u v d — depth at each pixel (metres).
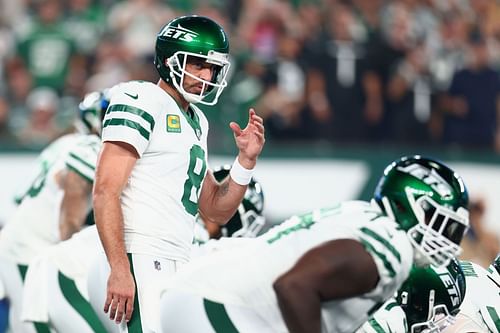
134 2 37.22
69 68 35.75
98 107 20.75
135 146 15.30
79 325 18.05
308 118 33.97
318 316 13.53
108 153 15.32
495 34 38.56
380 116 34.59
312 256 13.62
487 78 35.56
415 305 16.23
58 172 20.73
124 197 15.57
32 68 35.78
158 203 15.56
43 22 36.47
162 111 15.68
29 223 20.98
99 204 15.18
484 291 17.27
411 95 34.81
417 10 38.06
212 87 15.99
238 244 15.47
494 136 35.53
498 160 32.25
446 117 35.22
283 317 13.73
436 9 38.62
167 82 16.00
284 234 14.17
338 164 31.92
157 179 15.60
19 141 32.62
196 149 16.00
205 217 17.16
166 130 15.65
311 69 34.41
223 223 17.17
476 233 31.47
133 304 15.21
